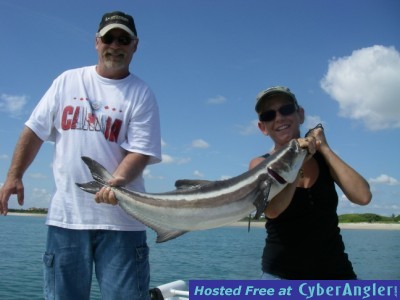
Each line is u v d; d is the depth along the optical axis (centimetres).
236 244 1797
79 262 173
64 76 184
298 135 184
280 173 159
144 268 178
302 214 167
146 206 166
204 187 167
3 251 1040
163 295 266
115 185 165
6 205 171
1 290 553
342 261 169
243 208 164
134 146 178
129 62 185
